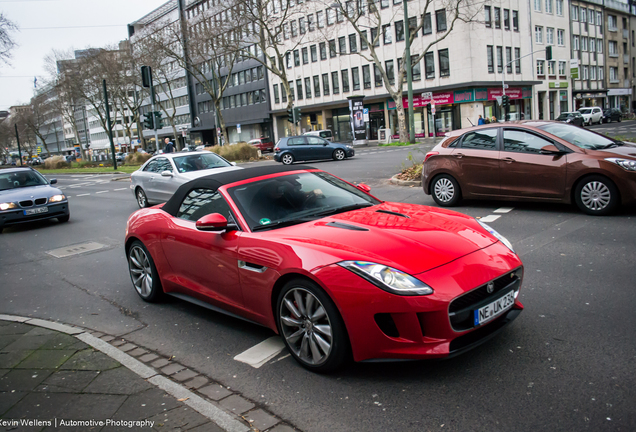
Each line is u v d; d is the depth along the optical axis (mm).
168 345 4090
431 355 2877
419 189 11883
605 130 32906
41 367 3695
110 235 9867
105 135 112250
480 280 3053
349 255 3127
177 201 4809
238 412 2922
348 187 4621
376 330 2971
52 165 58219
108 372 3518
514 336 3621
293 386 3186
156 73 50094
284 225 3852
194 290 4430
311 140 26359
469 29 41438
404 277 2947
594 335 3516
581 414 2590
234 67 67875
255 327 4320
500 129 8633
